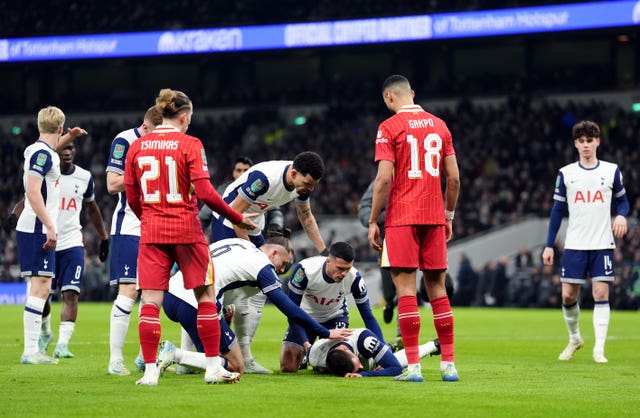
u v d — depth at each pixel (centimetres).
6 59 6644
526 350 1831
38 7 6806
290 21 6128
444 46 6397
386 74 6850
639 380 1189
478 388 1074
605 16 5338
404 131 1149
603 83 6131
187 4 6650
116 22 6706
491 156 5544
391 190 1159
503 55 6519
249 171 1320
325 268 1302
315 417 839
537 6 5506
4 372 1264
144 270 1084
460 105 5962
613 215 4744
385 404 928
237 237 1332
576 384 1130
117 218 1338
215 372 1111
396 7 6144
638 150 5266
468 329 2611
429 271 1172
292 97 6688
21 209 1504
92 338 2088
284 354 1296
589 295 4062
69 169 1598
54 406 903
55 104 7231
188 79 7281
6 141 6738
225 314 1270
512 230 4812
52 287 1620
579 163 1627
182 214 1079
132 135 1337
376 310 3675
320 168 1267
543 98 6019
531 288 4216
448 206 1197
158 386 1077
